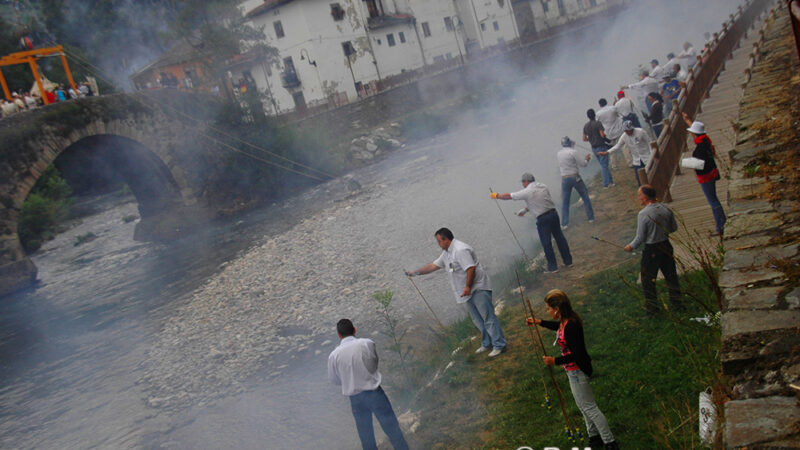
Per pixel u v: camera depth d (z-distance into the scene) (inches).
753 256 236.7
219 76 1644.9
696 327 248.5
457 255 334.0
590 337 309.6
